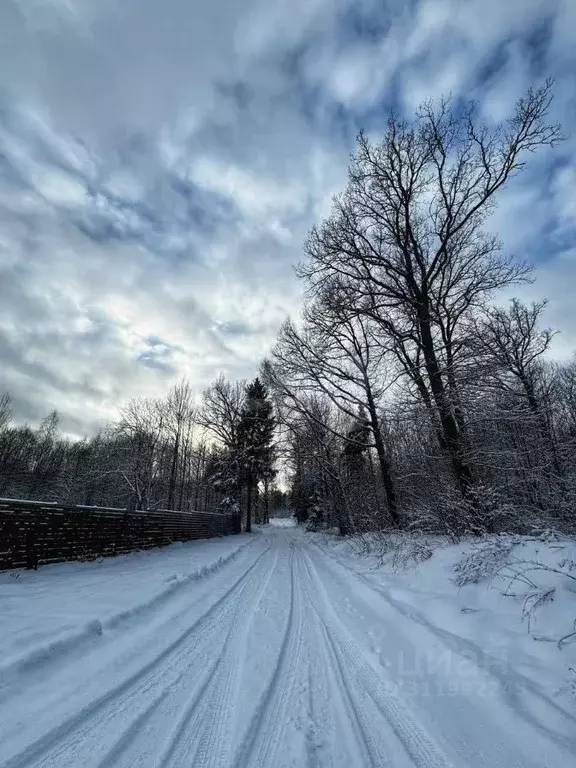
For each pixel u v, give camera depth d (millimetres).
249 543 22000
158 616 5652
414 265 14734
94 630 4578
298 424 23078
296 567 12312
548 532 6133
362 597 7746
